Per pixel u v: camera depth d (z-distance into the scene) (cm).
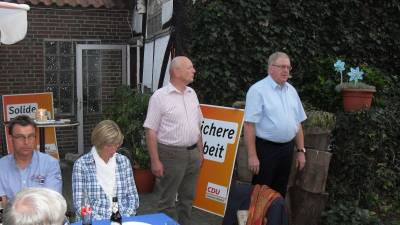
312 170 496
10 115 767
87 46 930
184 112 435
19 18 546
